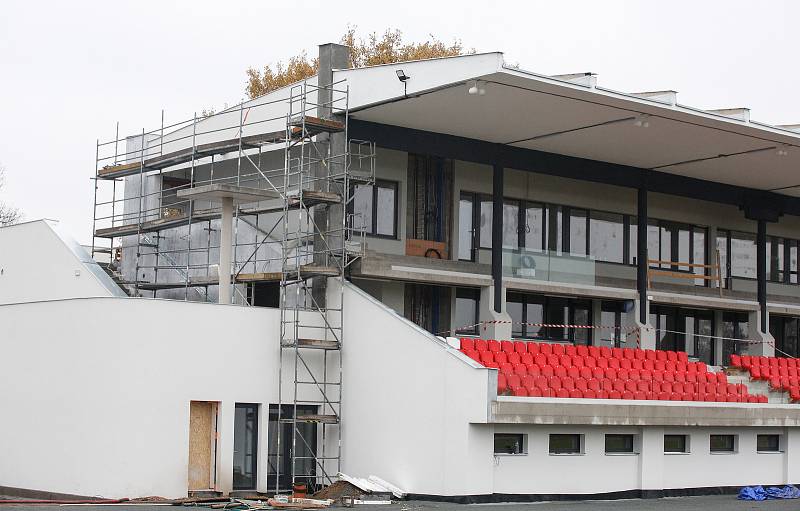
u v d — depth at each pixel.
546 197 32.53
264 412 24.95
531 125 27.81
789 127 29.27
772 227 38.88
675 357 31.95
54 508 20.53
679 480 26.86
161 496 23.30
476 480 22.72
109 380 23.23
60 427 24.03
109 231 33.25
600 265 33.56
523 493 23.75
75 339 23.94
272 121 29.45
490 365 26.12
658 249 35.53
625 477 25.81
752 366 33.06
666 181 33.78
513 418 22.80
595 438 25.28
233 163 31.50
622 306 33.84
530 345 28.41
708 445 27.66
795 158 31.33
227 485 24.17
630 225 34.50
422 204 29.78
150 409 23.31
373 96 25.88
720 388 29.73
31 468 24.77
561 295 31.67
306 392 25.59
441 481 23.08
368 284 28.55
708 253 36.81
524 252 30.61
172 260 32.56
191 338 24.02
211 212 29.92
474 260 30.64
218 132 31.75
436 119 27.30
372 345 25.05
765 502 25.50
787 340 39.44
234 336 24.66
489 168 31.20
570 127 27.95
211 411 24.50
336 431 25.62
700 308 36.28
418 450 23.66
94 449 23.20
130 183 35.12
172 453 23.52
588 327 31.17
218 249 30.86
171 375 23.64
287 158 26.23
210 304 24.36
